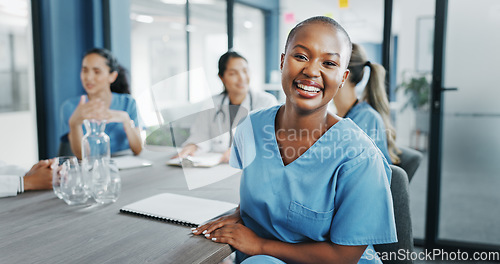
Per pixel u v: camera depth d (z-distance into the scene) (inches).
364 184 39.8
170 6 218.5
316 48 39.7
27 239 37.9
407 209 49.4
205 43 198.2
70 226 41.5
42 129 129.0
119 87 103.2
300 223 42.0
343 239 39.7
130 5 146.3
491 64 127.5
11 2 132.9
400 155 74.0
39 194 53.7
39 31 125.0
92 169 55.1
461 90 134.6
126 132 89.3
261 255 39.8
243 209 45.0
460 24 126.3
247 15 174.1
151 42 253.8
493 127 136.5
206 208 46.8
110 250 35.5
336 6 133.8
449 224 116.0
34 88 128.6
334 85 40.6
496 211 126.0
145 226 41.9
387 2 103.3
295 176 42.3
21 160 153.7
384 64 105.3
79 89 134.6
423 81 226.4
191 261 33.6
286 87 41.8
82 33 134.0
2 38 142.6
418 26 231.1
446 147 146.7
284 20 177.6
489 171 166.1
